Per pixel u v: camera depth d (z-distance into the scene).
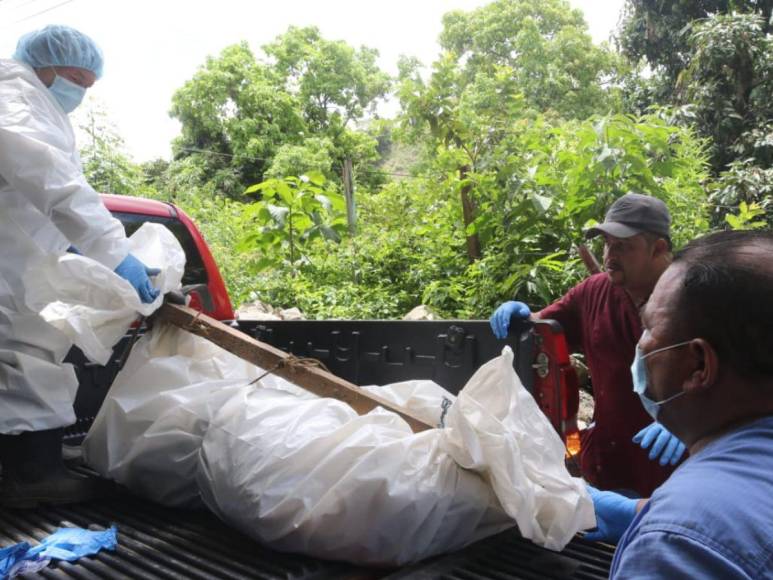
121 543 2.26
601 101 22.30
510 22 24.36
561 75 22.23
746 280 1.03
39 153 2.47
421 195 9.70
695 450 1.13
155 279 2.72
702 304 1.05
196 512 2.55
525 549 2.33
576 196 6.94
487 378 2.37
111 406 2.62
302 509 2.07
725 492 0.94
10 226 2.63
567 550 2.32
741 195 9.74
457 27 25.41
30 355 2.61
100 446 2.62
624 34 15.65
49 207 2.51
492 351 3.02
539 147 7.39
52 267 2.56
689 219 7.03
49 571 2.05
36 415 2.57
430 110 8.11
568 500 2.17
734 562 0.88
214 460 2.27
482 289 6.99
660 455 2.33
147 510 2.58
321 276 9.18
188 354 2.74
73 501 2.60
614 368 2.90
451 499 2.18
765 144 11.38
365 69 29.44
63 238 2.78
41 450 2.59
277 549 2.15
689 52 14.31
